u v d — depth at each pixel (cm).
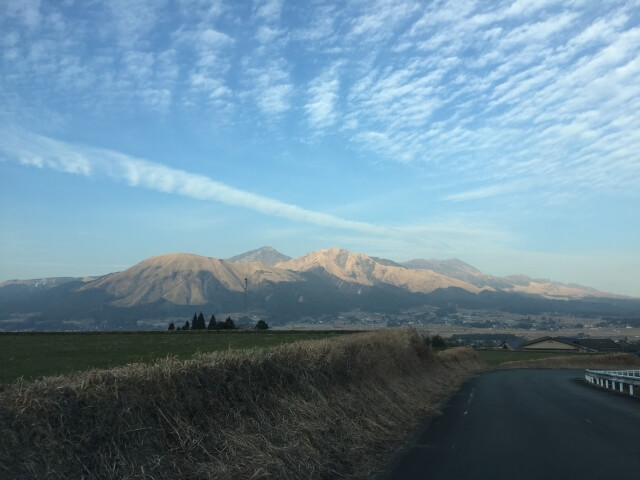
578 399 2050
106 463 578
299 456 837
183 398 752
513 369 5550
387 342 2025
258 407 895
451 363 3941
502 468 874
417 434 1209
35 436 537
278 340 3844
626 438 1158
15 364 1753
